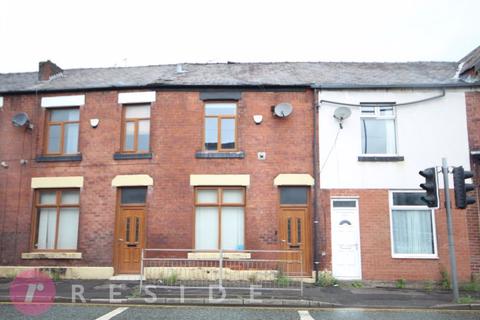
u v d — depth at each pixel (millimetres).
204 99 15070
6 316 9047
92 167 15086
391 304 10609
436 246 13945
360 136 14672
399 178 14367
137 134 15305
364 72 16516
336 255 14070
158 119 15047
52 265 14703
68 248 15039
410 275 13820
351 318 9164
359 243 14047
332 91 14883
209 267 14039
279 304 10617
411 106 14719
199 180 14586
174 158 14805
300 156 14641
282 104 14594
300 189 14625
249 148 14734
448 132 14516
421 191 14312
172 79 15664
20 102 15812
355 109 14781
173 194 14617
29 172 15391
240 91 15039
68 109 15828
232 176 14570
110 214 14742
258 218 14352
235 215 14688
